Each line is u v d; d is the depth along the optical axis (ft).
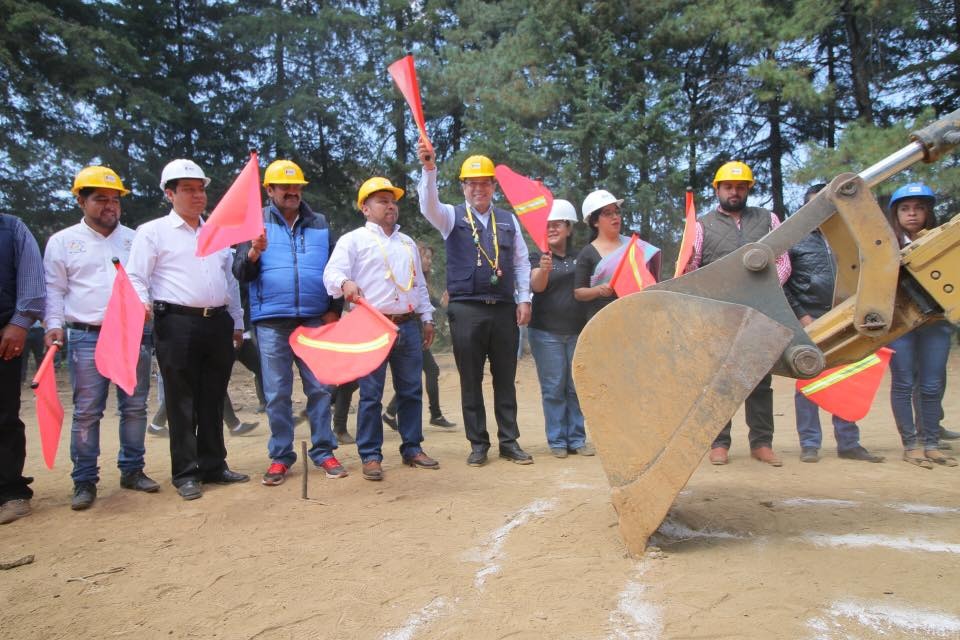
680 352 11.76
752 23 57.57
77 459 16.40
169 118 67.77
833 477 17.03
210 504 16.06
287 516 14.97
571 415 20.80
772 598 10.11
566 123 66.49
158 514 15.49
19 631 10.11
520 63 61.21
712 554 11.87
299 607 10.51
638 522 11.81
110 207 17.16
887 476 17.10
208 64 83.61
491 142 59.36
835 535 12.68
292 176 17.97
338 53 85.81
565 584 10.84
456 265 18.94
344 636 9.57
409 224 83.56
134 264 16.43
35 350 43.11
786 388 38.86
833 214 12.07
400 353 18.86
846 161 49.57
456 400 37.76
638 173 60.18
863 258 11.87
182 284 16.75
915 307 12.35
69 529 14.69
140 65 64.90
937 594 10.12
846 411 16.03
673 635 9.18
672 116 63.62
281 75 84.53
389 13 87.20
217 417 17.93
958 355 47.70
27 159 57.72
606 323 11.94
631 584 10.75
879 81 65.00
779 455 20.02
